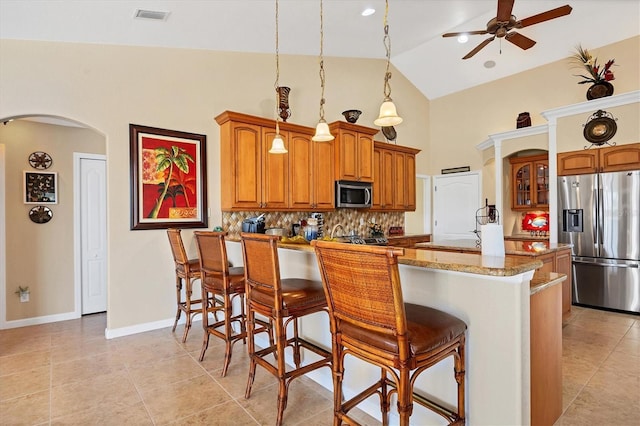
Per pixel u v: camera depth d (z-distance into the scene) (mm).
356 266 1396
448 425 1647
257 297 2111
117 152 3426
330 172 4645
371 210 5277
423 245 4008
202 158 3916
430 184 6758
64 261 4168
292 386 2406
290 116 4672
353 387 2172
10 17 2699
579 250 4500
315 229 3318
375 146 5297
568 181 4578
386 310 1342
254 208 3951
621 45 4637
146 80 3600
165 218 3672
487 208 5559
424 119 6688
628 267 4141
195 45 3809
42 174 4035
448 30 4707
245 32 3713
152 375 2580
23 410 2125
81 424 1982
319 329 2475
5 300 3783
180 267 3428
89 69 3301
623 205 4160
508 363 1491
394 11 3885
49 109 3111
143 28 3232
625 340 3287
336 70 5230
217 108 4051
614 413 2064
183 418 2031
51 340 3352
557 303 1890
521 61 5367
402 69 6109
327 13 3592
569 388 2369
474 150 6156
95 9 2773
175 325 3551
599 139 4309
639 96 4000
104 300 4477
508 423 1496
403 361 1316
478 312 1591
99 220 4461
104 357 2916
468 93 6238
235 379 2512
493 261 1630
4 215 3787
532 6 4316
